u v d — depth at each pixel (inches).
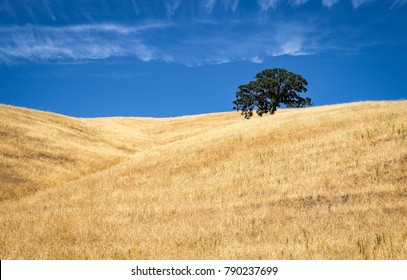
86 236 441.4
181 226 481.4
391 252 318.3
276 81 2310.5
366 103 1557.6
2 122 1577.3
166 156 1103.6
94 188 856.3
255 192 655.8
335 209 502.3
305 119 1213.7
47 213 609.0
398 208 472.1
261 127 1232.2
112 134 2175.2
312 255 325.7
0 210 703.1
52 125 1893.5
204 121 3002.0
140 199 707.4
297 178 684.1
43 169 1149.1
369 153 711.7
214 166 888.3
